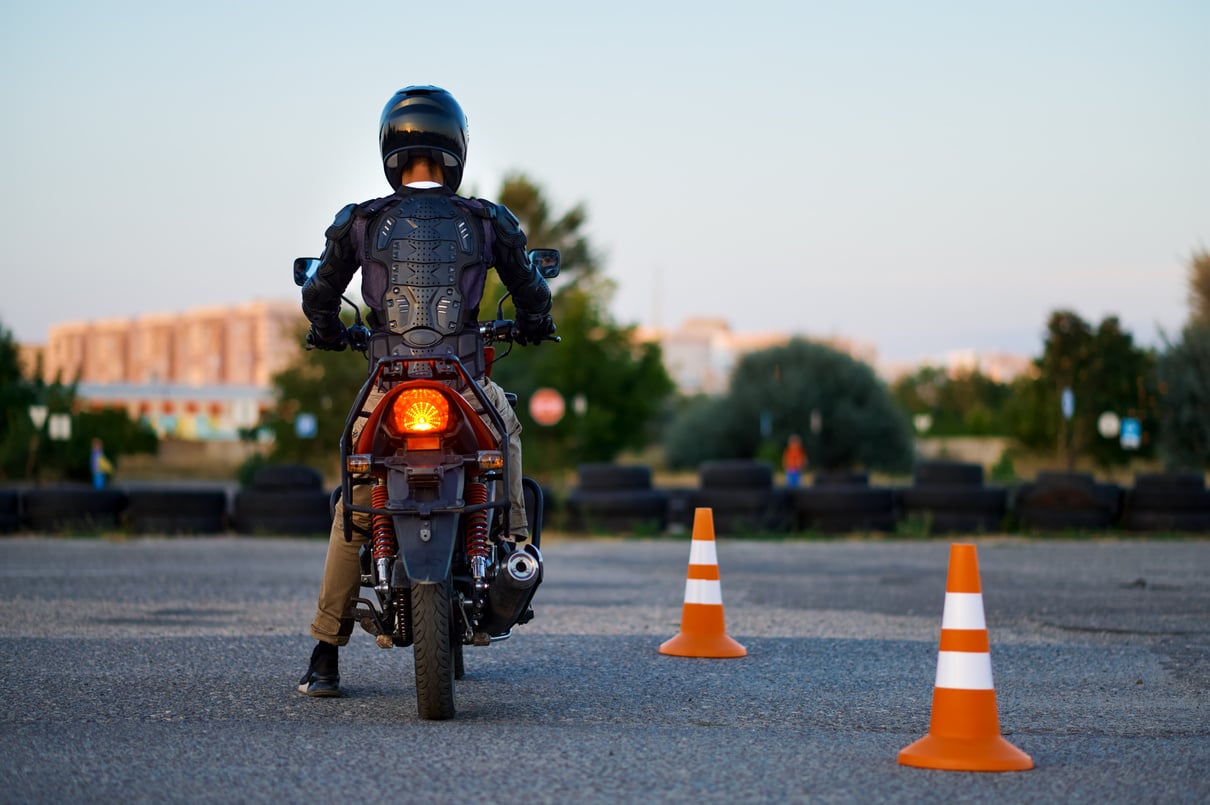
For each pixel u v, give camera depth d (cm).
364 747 1683
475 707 2014
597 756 1634
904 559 5053
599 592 3831
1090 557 5088
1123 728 1894
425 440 1772
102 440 14312
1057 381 13150
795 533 6362
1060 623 3122
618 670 2397
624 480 6456
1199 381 10994
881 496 6334
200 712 1952
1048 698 2145
